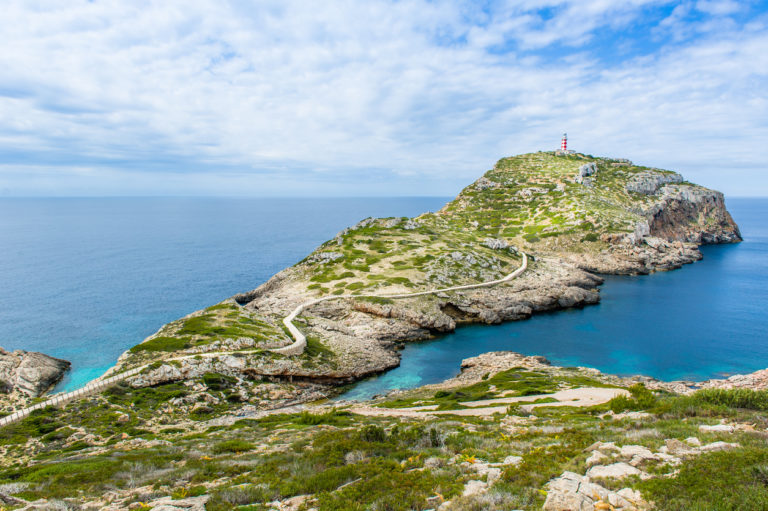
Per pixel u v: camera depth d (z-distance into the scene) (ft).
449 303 329.11
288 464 62.13
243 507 44.70
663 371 225.76
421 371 232.94
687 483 37.63
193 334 218.18
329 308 312.29
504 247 483.51
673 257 516.32
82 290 428.97
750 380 154.71
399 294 332.60
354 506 41.45
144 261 596.70
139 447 104.88
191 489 53.11
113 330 317.83
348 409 146.82
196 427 137.39
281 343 219.41
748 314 321.93
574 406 113.70
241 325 238.68
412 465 53.52
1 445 120.26
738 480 36.99
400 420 108.78
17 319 337.72
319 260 424.05
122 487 61.21
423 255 421.59
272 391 185.78
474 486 43.34
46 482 65.26
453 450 60.49
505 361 225.97
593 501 36.88
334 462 59.21
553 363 240.94
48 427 133.39
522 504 37.73
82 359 262.47
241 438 99.45
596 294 373.40
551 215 622.95
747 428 56.54
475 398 147.74
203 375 180.45
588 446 54.65
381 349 255.29
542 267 441.27
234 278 492.95
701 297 375.45
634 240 521.65
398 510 39.58
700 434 53.88
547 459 50.11
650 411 79.56
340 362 221.46
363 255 430.61
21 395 197.06
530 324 317.01
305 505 43.68
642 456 46.09
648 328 297.12
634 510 34.63
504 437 69.46
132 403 155.63
